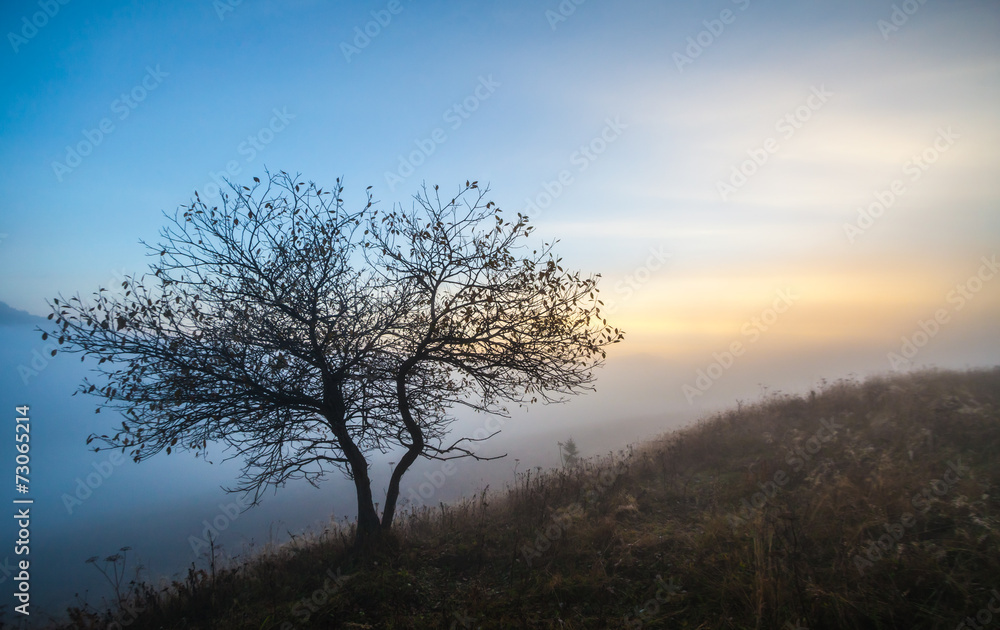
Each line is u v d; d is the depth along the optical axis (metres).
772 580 5.20
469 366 8.48
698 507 8.59
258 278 7.98
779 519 6.88
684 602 5.55
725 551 6.47
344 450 8.48
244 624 6.16
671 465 11.15
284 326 7.98
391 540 8.20
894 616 4.70
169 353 7.40
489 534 8.44
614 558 6.90
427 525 9.61
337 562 8.00
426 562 7.68
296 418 8.27
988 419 9.03
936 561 5.39
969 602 4.67
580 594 6.10
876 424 10.18
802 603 4.98
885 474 7.78
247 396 7.69
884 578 5.32
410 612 6.16
